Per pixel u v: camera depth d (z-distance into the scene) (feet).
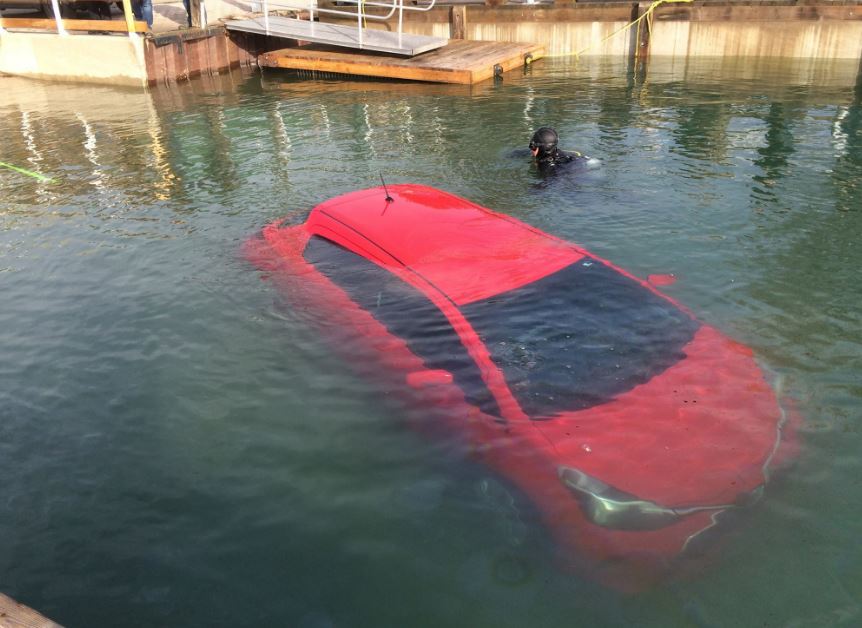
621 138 29.89
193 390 12.76
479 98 39.70
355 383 12.30
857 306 14.98
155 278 17.46
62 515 10.03
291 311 14.67
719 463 9.32
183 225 21.15
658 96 38.42
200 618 8.29
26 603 8.62
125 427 11.91
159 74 45.47
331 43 48.85
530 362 11.12
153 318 15.47
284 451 11.00
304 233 17.08
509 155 27.61
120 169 27.50
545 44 54.65
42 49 46.62
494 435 10.09
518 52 49.21
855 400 11.53
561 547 8.64
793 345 13.42
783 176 23.97
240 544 9.34
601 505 8.71
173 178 26.11
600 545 8.50
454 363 11.44
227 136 32.35
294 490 10.19
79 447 11.48
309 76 48.60
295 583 8.70
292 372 12.89
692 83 41.65
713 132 30.27
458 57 47.67
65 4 52.44
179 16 57.31
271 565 8.97
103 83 45.83
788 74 43.24
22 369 13.83
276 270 16.30
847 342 13.50
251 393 12.49
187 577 8.88
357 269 14.73
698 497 8.87
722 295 15.62
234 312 15.31
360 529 9.41
